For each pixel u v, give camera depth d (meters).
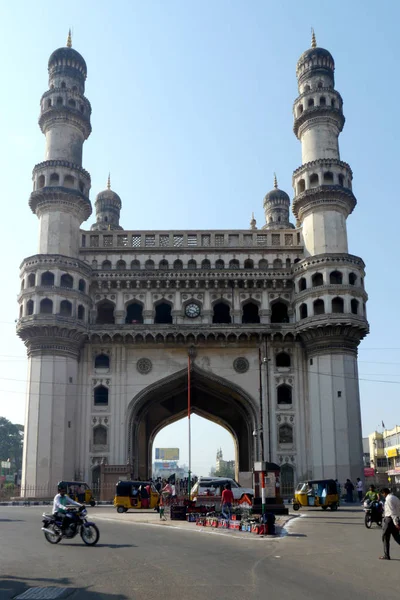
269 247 39.81
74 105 41.66
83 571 10.90
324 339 36.28
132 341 37.88
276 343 38.22
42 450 34.16
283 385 37.59
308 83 42.56
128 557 12.53
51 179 39.41
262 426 33.53
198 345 38.16
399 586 9.60
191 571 10.90
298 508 27.89
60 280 36.81
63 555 12.82
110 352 38.03
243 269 39.03
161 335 37.59
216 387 39.16
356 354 36.88
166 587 9.50
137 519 22.47
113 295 39.06
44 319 35.34
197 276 38.94
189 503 24.05
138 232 40.19
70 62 42.44
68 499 15.37
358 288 37.06
